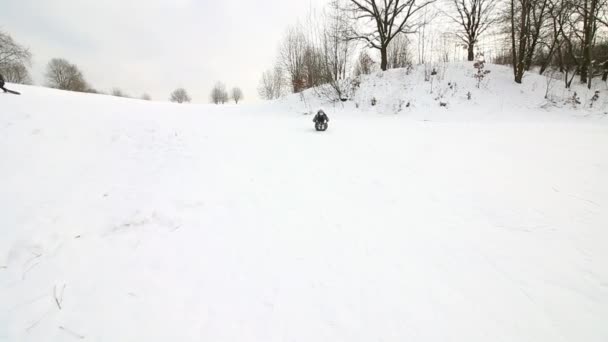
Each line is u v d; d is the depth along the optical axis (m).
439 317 1.86
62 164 4.17
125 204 3.29
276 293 2.10
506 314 1.87
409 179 4.41
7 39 26.89
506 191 3.71
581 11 14.97
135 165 4.56
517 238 2.70
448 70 17.45
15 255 2.35
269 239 2.82
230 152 5.92
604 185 3.61
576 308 1.88
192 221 3.11
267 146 6.66
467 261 2.41
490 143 6.30
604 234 2.64
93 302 1.96
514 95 14.45
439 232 2.89
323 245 2.71
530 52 17.12
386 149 6.31
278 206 3.55
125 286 2.12
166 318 1.86
